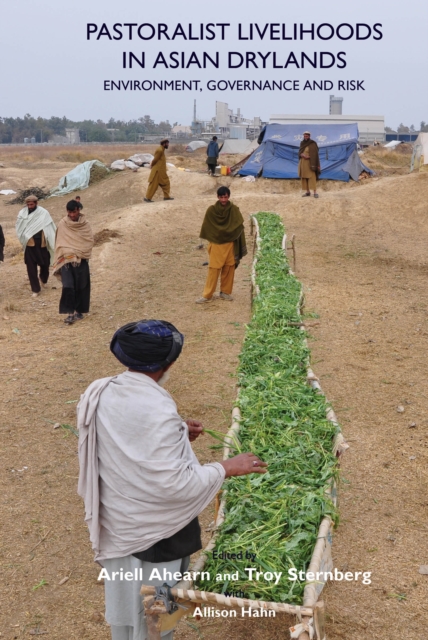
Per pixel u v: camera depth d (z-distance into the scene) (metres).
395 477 5.18
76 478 5.32
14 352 8.47
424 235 16.28
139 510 2.58
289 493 3.50
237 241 10.16
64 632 3.67
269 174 23.23
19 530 4.63
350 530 4.51
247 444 4.02
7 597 3.97
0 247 11.12
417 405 6.48
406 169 31.83
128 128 180.12
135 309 10.27
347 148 22.91
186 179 23.77
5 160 47.16
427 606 3.81
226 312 9.85
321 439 4.11
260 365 5.37
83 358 8.12
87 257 9.55
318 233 16.47
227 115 82.25
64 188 25.92
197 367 7.59
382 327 9.07
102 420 2.57
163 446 2.52
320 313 9.75
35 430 6.18
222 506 3.48
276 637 3.61
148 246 15.15
